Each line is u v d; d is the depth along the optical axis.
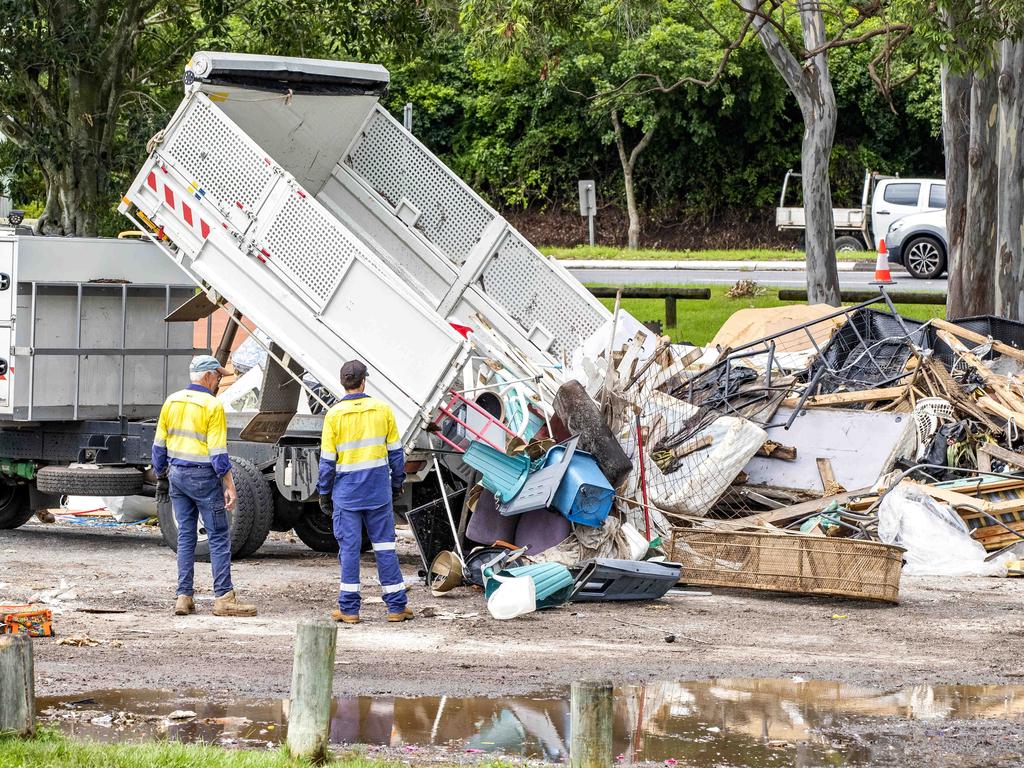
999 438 35.84
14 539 37.69
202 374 26.28
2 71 61.34
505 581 26.34
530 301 35.62
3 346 34.94
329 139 36.00
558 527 28.98
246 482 33.31
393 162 36.78
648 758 16.72
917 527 31.73
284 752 16.16
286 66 32.94
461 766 16.14
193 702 19.14
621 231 139.38
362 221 36.75
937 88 127.56
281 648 22.86
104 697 19.36
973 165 52.97
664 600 28.08
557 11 53.34
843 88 135.00
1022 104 49.72
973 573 31.03
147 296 37.62
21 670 16.44
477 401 30.53
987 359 39.75
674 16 125.19
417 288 34.81
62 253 35.62
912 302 60.47
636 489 30.80
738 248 136.62
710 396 36.31
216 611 25.94
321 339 30.78
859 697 19.89
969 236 53.59
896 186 88.19
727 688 20.34
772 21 55.28
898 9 48.75
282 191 30.92
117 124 69.81
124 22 62.59
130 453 36.06
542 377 30.95
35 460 37.50
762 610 26.97
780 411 35.62
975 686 20.66
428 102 140.75
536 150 139.75
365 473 25.47
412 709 18.97
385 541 25.66
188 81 31.92
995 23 43.22
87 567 31.84
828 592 27.67
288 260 30.98
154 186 32.44
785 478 34.25
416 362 29.59
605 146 139.75
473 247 36.12
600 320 34.91
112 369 36.88
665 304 62.66
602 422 29.61
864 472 33.94
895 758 16.84
